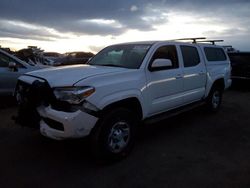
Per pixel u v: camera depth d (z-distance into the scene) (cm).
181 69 507
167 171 353
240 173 348
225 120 614
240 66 1106
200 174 345
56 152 411
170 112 498
